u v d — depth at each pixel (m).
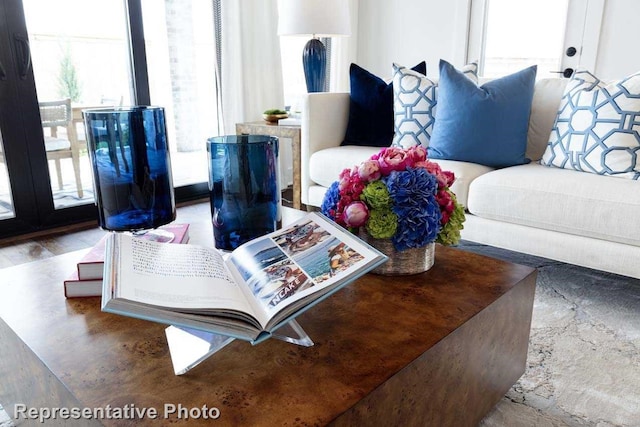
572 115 1.91
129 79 2.91
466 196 1.93
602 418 1.13
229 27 3.07
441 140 2.13
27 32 2.34
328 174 2.38
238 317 0.74
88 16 2.70
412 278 1.05
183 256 0.91
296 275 0.86
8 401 0.97
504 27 3.48
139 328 0.83
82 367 0.72
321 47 2.92
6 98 2.32
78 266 0.93
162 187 1.16
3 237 2.43
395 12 3.98
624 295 1.79
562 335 1.50
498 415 1.14
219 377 0.69
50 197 2.57
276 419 0.61
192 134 3.28
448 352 0.84
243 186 1.14
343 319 0.87
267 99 3.41
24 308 0.91
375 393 0.68
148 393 0.66
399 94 2.37
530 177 1.78
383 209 1.02
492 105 2.04
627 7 2.94
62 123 2.75
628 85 1.78
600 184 1.64
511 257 2.17
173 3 3.00
